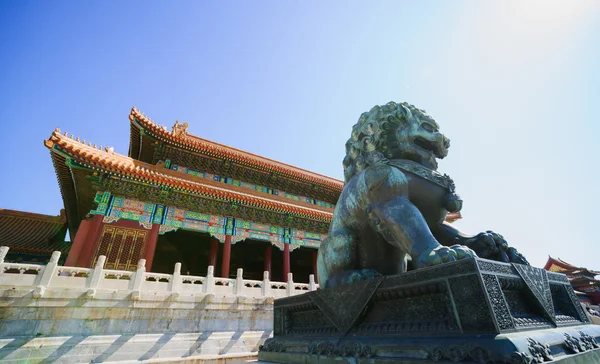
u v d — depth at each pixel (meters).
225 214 22.95
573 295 3.47
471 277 2.31
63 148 16.83
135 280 12.90
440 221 4.05
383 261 4.05
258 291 15.44
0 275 10.85
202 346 12.64
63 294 11.27
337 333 3.34
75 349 10.77
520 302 2.73
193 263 29.02
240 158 26.78
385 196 3.68
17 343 10.09
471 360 2.04
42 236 25.94
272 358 4.24
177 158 25.59
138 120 22.80
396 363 2.48
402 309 2.85
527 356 1.88
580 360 2.32
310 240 25.83
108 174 18.53
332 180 34.34
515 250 3.62
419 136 4.24
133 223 19.36
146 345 11.77
